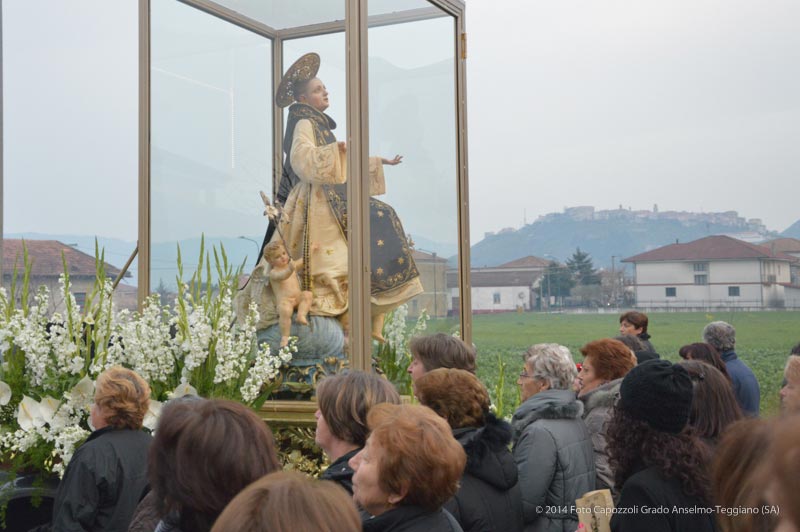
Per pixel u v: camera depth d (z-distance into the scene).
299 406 4.15
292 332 4.27
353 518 1.25
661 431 2.26
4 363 4.13
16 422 4.08
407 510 1.99
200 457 1.82
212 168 4.79
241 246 4.52
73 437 3.80
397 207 4.57
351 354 4.16
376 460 2.02
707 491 2.15
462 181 5.38
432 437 2.01
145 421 3.83
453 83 5.32
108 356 4.02
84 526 2.87
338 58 4.43
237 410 1.93
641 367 2.36
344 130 4.33
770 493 1.00
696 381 2.69
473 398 2.74
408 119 4.76
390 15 4.65
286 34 4.70
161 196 4.81
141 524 2.16
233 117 4.79
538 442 3.07
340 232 4.27
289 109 4.64
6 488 4.07
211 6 5.03
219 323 4.10
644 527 2.13
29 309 4.25
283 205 4.47
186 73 4.97
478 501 2.57
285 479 1.29
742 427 1.46
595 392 3.46
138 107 4.79
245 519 1.22
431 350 3.30
